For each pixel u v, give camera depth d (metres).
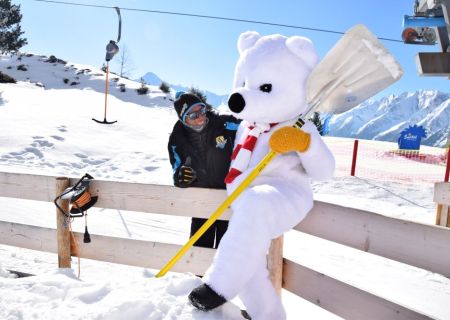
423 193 10.02
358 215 2.34
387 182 10.91
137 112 17.80
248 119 2.59
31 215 5.97
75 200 3.22
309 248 5.70
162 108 24.75
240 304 2.83
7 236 3.78
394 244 2.16
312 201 2.51
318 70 2.40
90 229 5.66
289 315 3.15
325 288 2.48
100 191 3.36
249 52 2.64
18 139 11.39
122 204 3.29
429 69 4.62
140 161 11.27
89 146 11.97
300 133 2.31
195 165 3.05
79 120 14.21
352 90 2.48
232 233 2.21
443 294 4.18
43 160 10.41
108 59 11.62
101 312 2.26
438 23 4.70
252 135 2.60
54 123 13.32
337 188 10.23
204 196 3.06
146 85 29.66
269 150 2.56
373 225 2.26
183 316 2.23
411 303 3.92
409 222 2.09
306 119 2.48
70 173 9.76
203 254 3.13
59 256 3.47
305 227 2.69
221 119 3.00
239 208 2.28
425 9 4.83
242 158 2.60
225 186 3.04
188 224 6.37
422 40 4.99
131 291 2.46
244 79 2.64
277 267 2.73
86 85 28.88
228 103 2.57
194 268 3.15
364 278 4.56
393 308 2.08
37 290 2.62
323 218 2.55
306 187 2.51
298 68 2.51
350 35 2.24
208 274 2.20
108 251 3.42
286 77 2.50
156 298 2.36
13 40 36.03
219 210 2.44
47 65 32.88
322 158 2.38
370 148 17.12
